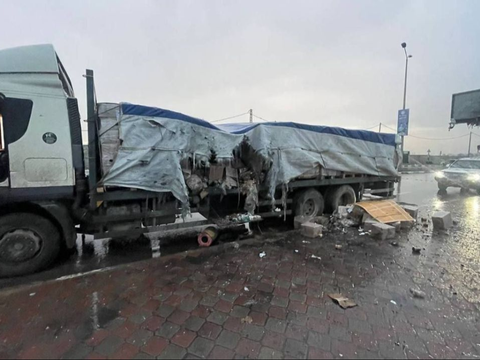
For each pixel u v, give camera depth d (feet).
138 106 13.80
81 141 13.47
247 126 18.66
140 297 10.30
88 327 8.52
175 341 7.91
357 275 12.30
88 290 10.79
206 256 14.46
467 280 11.87
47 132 12.38
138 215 14.79
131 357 7.29
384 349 7.63
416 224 21.44
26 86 12.01
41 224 12.65
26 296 10.32
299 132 19.99
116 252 15.40
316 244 16.53
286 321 8.87
